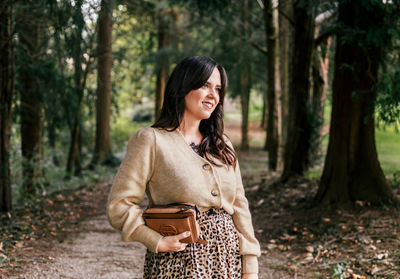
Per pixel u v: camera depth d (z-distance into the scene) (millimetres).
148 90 18844
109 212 1683
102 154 13617
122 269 4316
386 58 5902
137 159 1701
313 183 7516
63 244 5094
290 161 8164
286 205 6645
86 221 6664
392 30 4930
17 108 8742
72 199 8336
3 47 6117
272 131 10977
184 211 1600
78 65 5199
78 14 4316
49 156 11336
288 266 4215
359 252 4246
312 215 5812
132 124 22078
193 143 1805
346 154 5844
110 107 13727
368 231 4777
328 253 4422
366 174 5734
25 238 5000
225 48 13164
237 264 1785
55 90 8695
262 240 5355
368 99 5531
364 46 5285
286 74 12898
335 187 5922
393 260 3891
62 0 4520
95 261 4504
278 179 8461
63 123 10562
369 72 5539
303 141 8062
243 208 1914
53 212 6910
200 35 15117
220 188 1754
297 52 7949
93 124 15070
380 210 5359
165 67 14188
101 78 11047
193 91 1767
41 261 4164
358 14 5301
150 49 13117
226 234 1755
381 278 3580
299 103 8031
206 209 1742
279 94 10961
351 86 5746
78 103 9438
